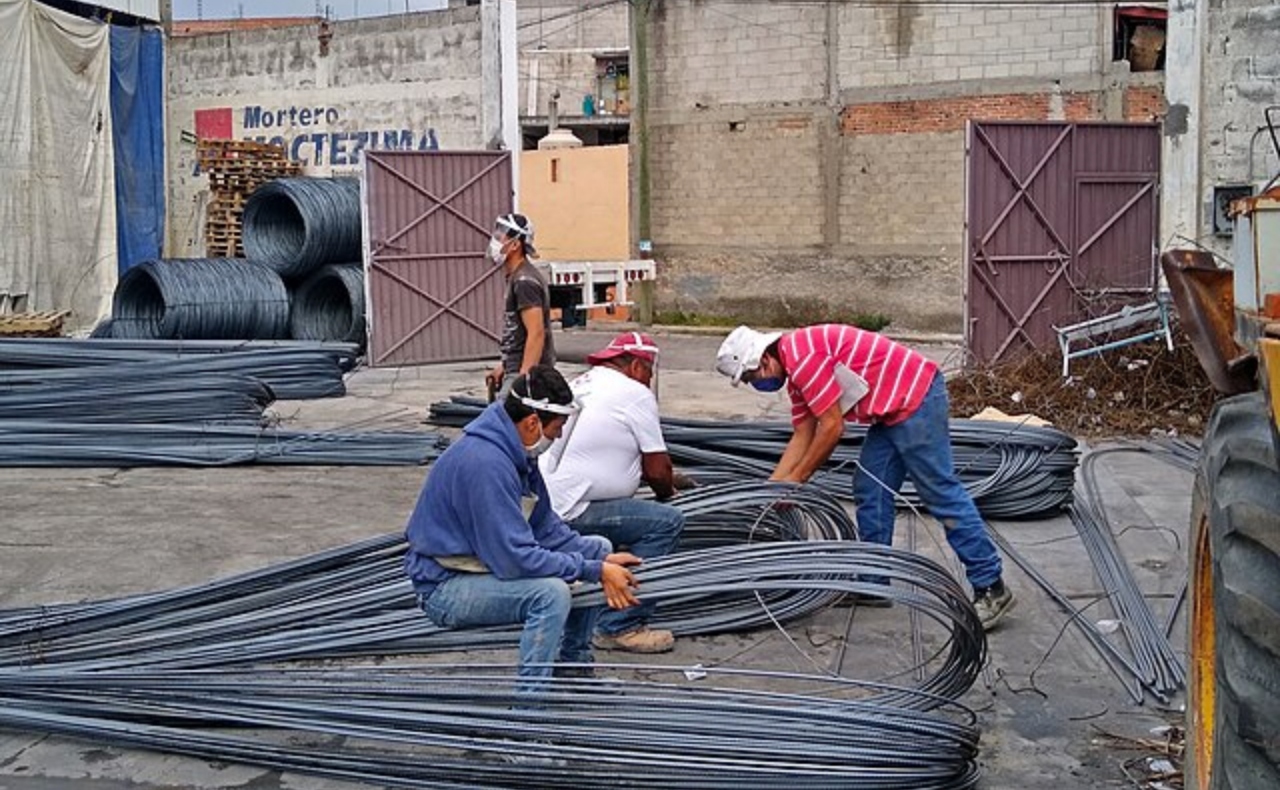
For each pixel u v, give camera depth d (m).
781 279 22.98
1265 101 14.77
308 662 5.69
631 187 24.16
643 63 23.83
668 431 9.46
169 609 6.01
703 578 5.02
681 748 4.50
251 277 17.14
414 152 17.02
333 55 21.41
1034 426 9.13
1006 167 14.55
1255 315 3.38
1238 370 4.05
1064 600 6.88
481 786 4.59
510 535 4.73
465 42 20.08
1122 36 20.44
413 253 17.11
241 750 4.90
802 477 6.30
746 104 22.97
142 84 21.34
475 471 4.75
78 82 19.56
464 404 12.18
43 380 11.85
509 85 19.88
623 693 4.79
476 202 17.56
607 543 5.20
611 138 33.22
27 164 18.55
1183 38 15.03
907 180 21.77
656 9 23.59
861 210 22.20
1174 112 15.16
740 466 9.10
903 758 4.49
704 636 6.29
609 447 5.75
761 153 22.92
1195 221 15.22
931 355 19.42
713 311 23.66
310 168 21.84
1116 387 12.77
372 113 21.09
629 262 20.78
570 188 25.31
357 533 8.34
